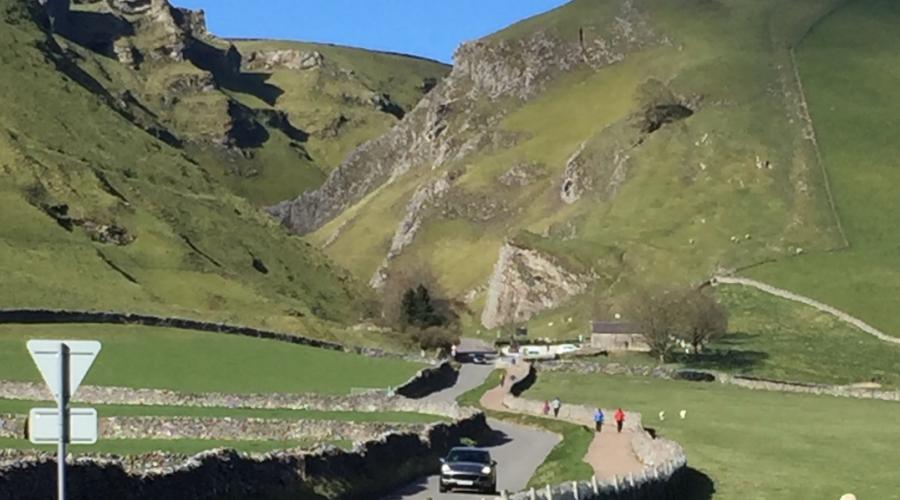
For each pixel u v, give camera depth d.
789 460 67.62
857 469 64.44
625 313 157.62
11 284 131.75
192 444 52.75
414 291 165.38
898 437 79.31
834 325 151.62
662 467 52.12
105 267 152.38
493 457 69.88
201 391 80.31
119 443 51.66
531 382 121.75
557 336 172.88
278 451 46.34
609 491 41.62
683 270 180.62
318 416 70.62
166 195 196.38
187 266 167.12
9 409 61.44
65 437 22.45
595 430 81.94
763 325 153.12
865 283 163.62
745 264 177.62
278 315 152.12
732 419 90.38
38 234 154.50
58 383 22.36
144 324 114.50
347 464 49.75
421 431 63.41
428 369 109.69
